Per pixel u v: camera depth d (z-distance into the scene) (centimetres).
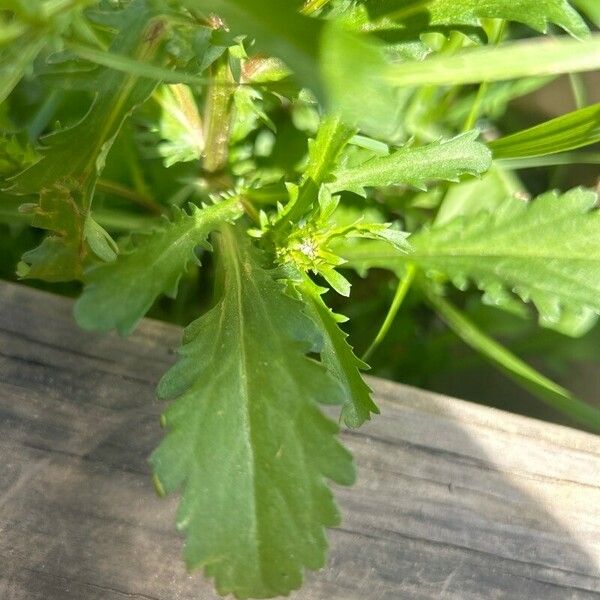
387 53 13
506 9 13
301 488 11
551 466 13
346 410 12
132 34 11
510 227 15
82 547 11
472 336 17
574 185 21
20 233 18
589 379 21
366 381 13
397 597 12
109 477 12
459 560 12
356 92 7
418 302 20
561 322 18
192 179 16
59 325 12
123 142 16
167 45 11
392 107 7
